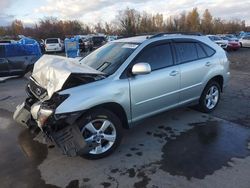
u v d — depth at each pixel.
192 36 5.55
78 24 76.81
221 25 93.31
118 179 3.59
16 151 4.43
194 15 83.81
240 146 4.41
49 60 4.57
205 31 86.12
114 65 4.40
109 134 4.15
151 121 5.50
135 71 4.18
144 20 71.44
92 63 4.80
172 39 5.09
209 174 3.63
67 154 3.68
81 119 3.84
